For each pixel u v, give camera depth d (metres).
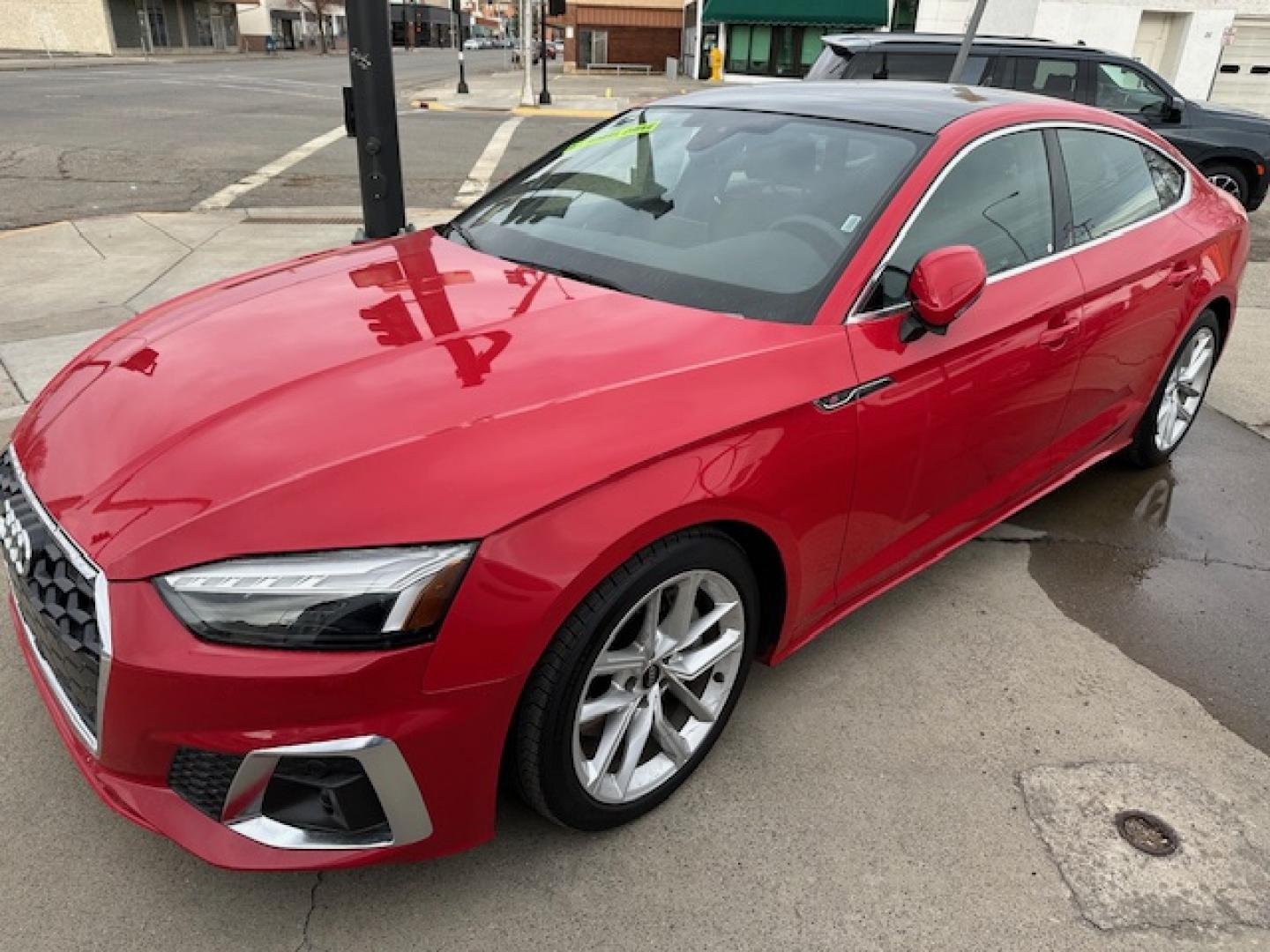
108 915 2.04
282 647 1.71
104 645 1.75
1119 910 2.14
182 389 2.15
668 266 2.69
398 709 1.77
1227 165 10.12
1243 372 5.84
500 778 2.09
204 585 1.73
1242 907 2.16
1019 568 3.57
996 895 2.16
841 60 9.00
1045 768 2.56
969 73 8.99
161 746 1.78
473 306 2.49
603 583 1.97
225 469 1.86
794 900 2.13
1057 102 3.48
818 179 2.83
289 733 1.73
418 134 15.79
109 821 2.27
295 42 70.88
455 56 68.31
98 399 2.20
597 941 2.02
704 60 31.25
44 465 2.07
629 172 3.19
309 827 1.86
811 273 2.56
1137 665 3.03
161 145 13.09
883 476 2.57
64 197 9.63
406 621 1.74
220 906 2.07
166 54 50.50
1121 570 3.58
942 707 2.78
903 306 2.59
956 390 2.71
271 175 11.16
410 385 2.07
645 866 2.21
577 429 1.98
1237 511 4.09
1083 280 3.21
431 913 2.07
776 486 2.22
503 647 1.81
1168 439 4.31
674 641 2.21
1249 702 2.88
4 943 1.96
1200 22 20.97
